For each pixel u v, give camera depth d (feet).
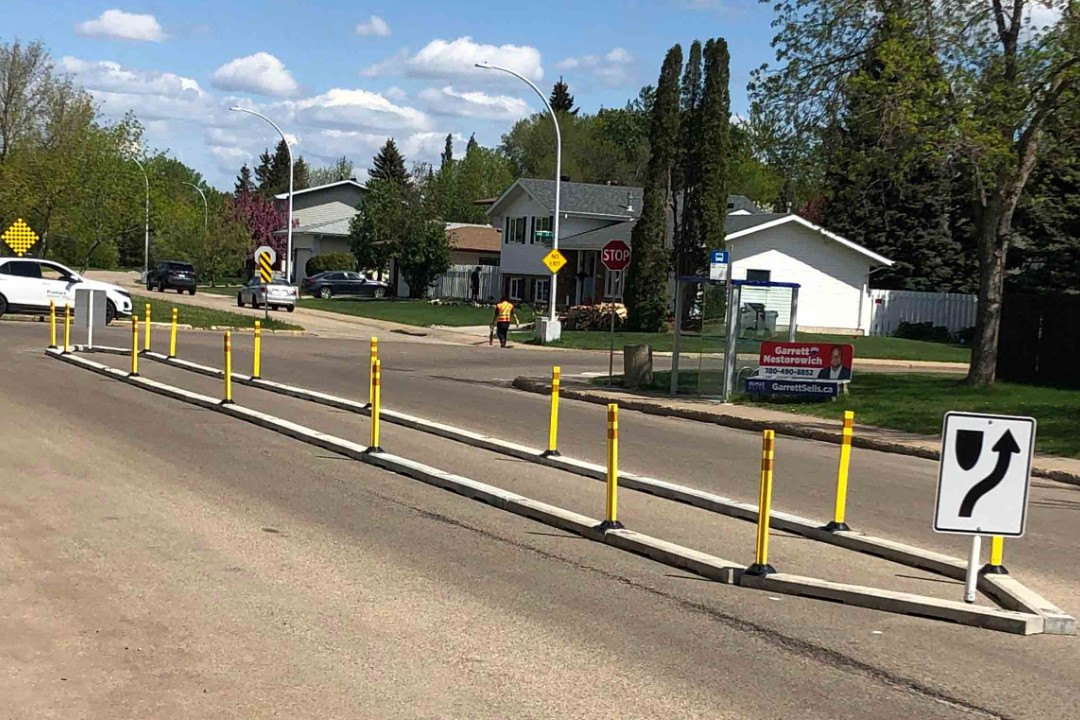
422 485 38.73
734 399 71.67
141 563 26.50
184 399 59.31
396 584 25.68
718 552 30.48
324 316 169.99
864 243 168.55
